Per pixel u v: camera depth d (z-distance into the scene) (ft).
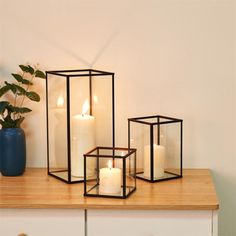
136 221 5.72
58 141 6.63
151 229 5.73
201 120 7.11
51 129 6.72
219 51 7.00
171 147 6.70
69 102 6.40
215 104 7.08
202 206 5.60
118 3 6.99
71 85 6.47
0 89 6.78
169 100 7.10
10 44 7.12
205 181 6.53
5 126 6.81
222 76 7.03
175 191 6.11
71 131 6.55
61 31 7.07
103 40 7.05
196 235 5.70
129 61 7.06
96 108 6.68
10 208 5.75
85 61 7.09
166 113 7.13
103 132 6.74
